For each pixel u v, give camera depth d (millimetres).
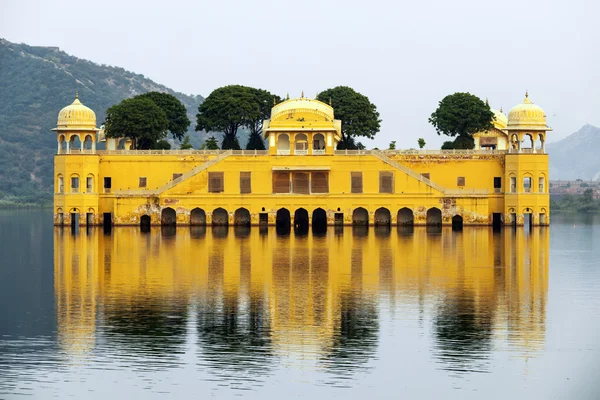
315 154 138250
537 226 139750
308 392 50906
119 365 55031
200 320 65125
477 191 137625
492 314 67000
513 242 115250
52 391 51062
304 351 57562
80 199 139375
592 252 105375
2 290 77500
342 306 69688
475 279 82438
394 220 137875
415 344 58969
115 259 96438
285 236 121812
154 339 60156
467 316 66375
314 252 101688
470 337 60562
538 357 56375
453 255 99562
